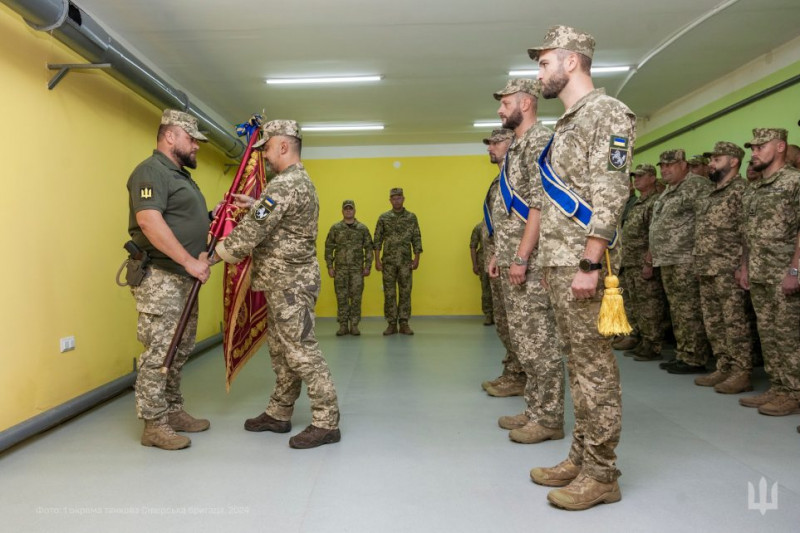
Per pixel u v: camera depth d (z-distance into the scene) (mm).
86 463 2389
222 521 1816
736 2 3779
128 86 3713
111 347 3754
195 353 5242
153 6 3711
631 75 5258
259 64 4883
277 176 2539
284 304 2516
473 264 7602
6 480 2211
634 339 5207
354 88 5617
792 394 3012
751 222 3180
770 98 4648
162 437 2572
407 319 6562
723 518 1770
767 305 3129
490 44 4500
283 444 2605
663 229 4172
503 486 2062
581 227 1796
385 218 6652
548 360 2551
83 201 3438
